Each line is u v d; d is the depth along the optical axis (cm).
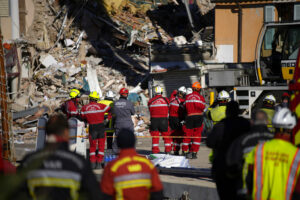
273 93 3819
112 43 8212
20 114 4928
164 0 9956
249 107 3850
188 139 2900
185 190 2042
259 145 1161
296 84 1470
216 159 1438
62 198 941
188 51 6131
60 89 5994
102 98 6175
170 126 3062
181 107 3014
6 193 771
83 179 956
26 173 829
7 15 6016
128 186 1077
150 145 3884
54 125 985
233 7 6556
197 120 2858
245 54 6562
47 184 940
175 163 2409
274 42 3988
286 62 3922
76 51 7200
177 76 6053
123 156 1112
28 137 4353
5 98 2245
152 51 6184
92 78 6488
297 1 6253
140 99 6184
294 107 1460
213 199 1942
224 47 6612
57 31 7394
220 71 4375
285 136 1148
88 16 7862
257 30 6488
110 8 8700
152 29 8856
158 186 1109
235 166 1252
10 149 2258
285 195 1093
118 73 7244
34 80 6047
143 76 7238
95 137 2598
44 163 951
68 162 958
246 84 4325
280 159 1116
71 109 2727
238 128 1442
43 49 6750
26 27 6550
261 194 1122
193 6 9912
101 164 2658
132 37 8000
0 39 2217
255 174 1140
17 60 5616
